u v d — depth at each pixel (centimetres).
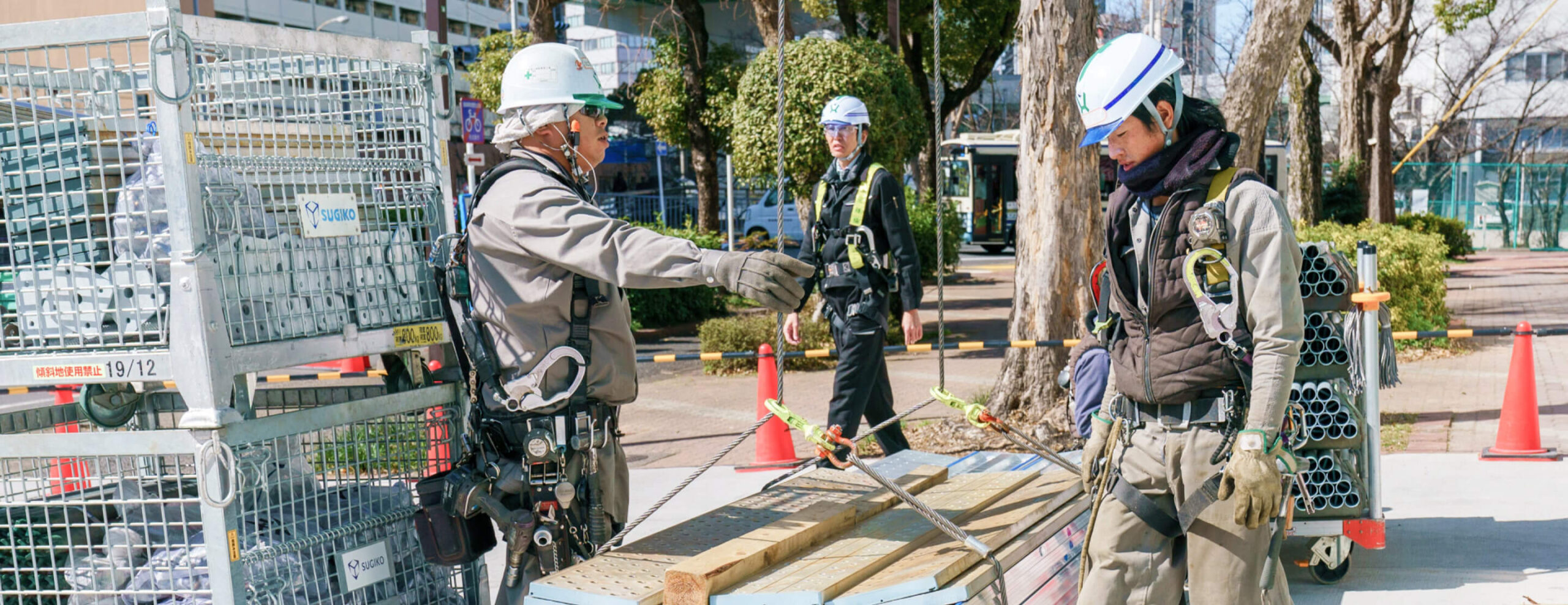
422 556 312
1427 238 1139
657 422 816
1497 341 1103
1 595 279
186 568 268
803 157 1248
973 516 298
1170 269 247
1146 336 257
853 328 499
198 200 239
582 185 287
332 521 290
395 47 304
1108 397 280
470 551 283
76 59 312
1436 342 1043
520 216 257
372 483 311
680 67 1722
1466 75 3631
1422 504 515
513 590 278
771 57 1291
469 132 1187
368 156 300
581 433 268
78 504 271
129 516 300
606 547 268
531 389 265
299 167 272
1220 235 234
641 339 1317
